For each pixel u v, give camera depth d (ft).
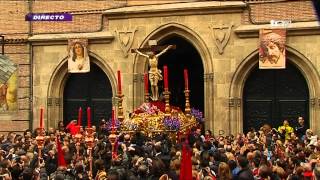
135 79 124.98
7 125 133.39
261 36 115.65
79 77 132.57
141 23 124.57
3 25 133.80
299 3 113.39
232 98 118.93
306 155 68.39
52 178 55.42
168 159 61.11
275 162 62.75
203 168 54.60
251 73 119.85
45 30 132.05
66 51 130.72
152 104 90.12
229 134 111.14
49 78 131.95
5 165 57.41
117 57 126.72
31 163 64.90
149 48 95.81
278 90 118.32
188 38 122.01
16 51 133.28
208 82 120.47
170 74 141.90
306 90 115.75
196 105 141.59
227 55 118.93
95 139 85.10
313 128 113.29
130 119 86.99
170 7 121.29
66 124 133.28
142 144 79.82
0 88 133.08
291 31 114.11
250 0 117.08
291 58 115.24
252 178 49.47
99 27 128.36
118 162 58.34
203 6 118.83
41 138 64.44
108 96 130.11
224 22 118.83
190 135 86.69
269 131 97.04
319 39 112.78
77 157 65.10
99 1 128.26
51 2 131.34
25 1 132.87
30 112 132.46
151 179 52.47
